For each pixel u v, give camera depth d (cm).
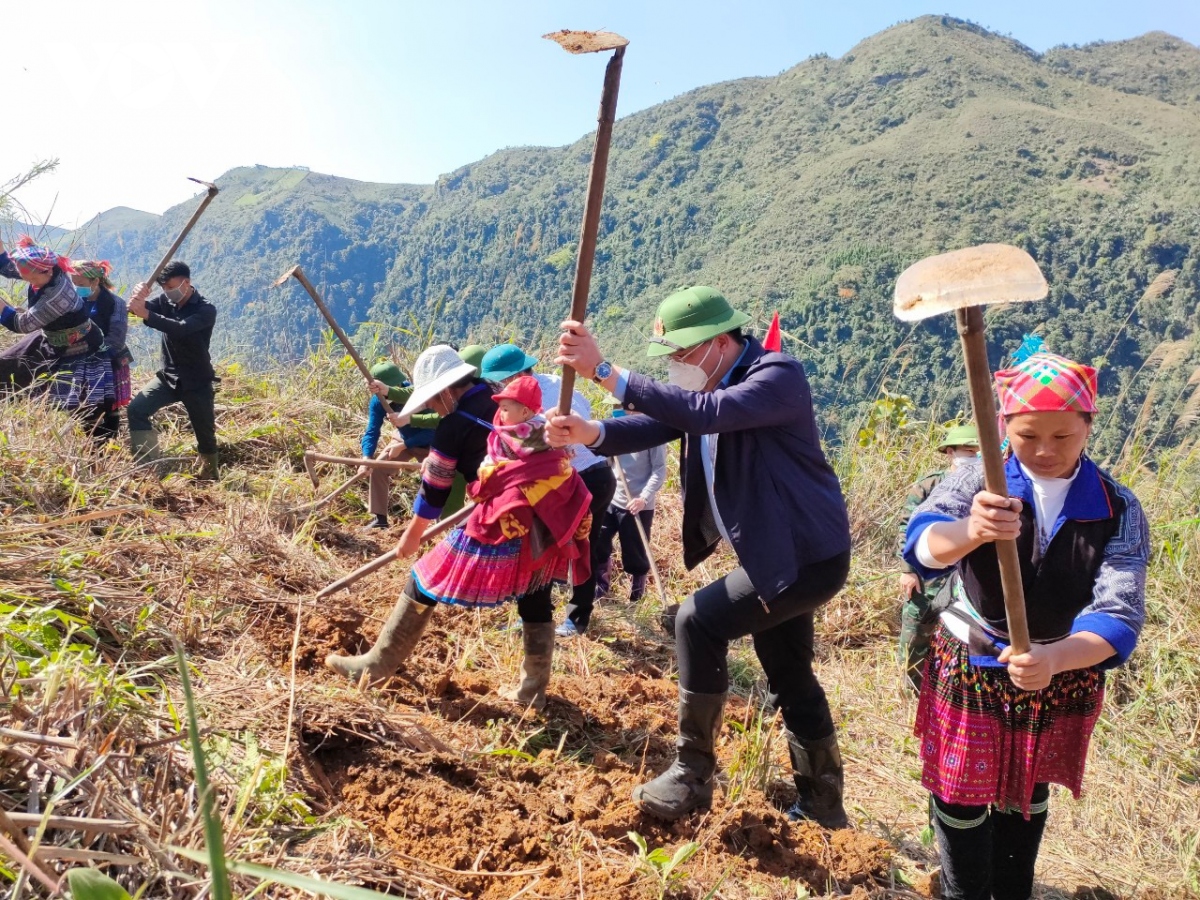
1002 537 219
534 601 404
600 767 373
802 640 350
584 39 233
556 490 373
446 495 409
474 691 422
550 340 945
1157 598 568
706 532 356
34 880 200
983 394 201
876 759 431
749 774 357
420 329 956
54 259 648
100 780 238
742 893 304
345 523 650
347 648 438
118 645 354
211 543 486
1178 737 470
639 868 298
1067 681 264
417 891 267
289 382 895
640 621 586
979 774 268
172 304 674
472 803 315
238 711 326
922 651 491
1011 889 295
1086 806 404
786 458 323
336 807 301
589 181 264
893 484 730
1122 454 714
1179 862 368
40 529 394
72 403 650
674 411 299
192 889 221
